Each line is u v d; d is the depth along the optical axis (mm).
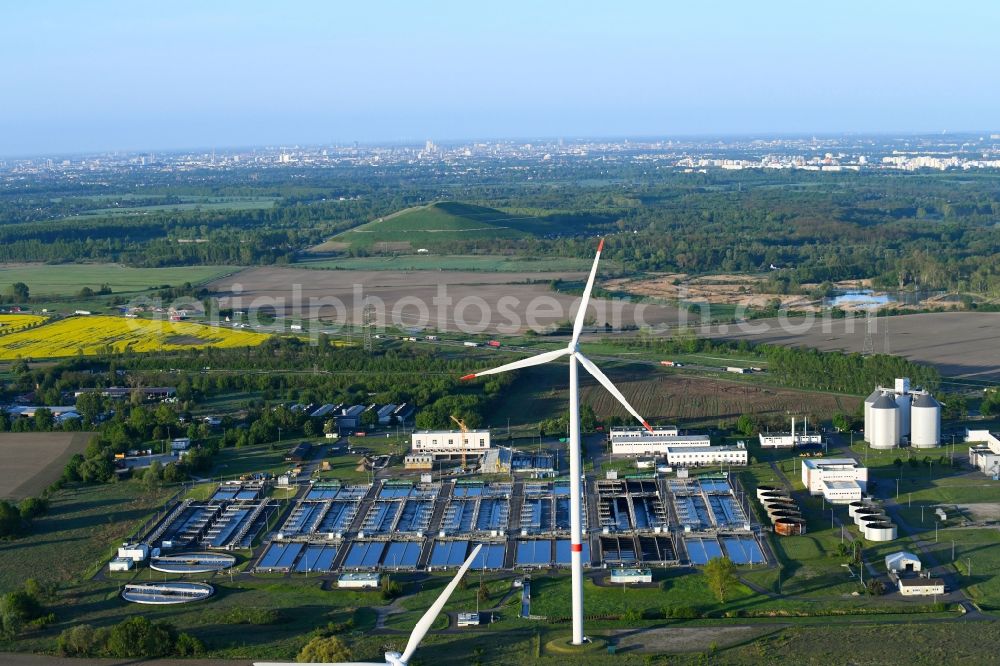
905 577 177875
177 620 171125
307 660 150750
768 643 156750
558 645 157875
